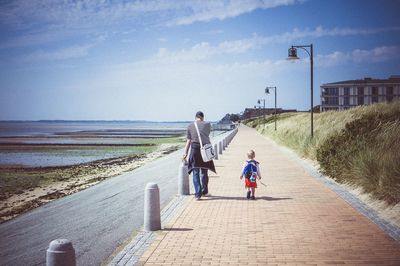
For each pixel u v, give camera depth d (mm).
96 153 48031
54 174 27047
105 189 14906
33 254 7113
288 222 7566
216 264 5371
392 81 105438
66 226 9133
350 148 12773
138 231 7309
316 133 22562
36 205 14719
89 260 6363
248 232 6914
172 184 14484
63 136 110438
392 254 5641
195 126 10242
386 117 16000
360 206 8891
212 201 9828
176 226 7445
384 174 9023
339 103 107625
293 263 5355
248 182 9984
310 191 11016
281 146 29859
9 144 68250
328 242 6250
